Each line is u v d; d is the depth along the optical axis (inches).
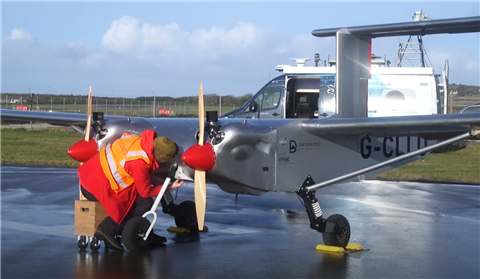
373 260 265.4
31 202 406.0
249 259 263.0
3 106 1727.4
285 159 280.8
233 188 276.8
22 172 585.9
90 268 242.2
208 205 417.4
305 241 303.6
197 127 277.4
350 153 311.4
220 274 237.3
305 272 242.8
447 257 272.5
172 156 260.7
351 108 331.6
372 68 619.8
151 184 287.7
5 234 305.0
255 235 317.1
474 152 906.1
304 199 287.0
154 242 285.7
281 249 284.4
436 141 352.8
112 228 266.1
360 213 392.8
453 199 458.0
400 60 815.7
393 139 334.3
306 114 379.6
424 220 369.4
